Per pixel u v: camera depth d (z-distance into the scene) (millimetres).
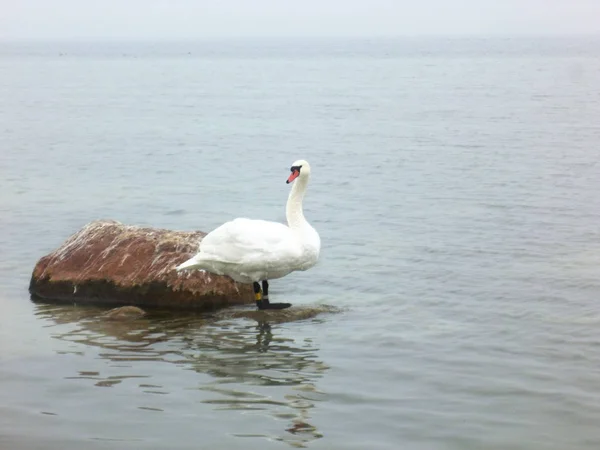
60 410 9094
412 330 11734
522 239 17094
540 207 20312
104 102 54750
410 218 19406
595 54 173000
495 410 9117
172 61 157750
